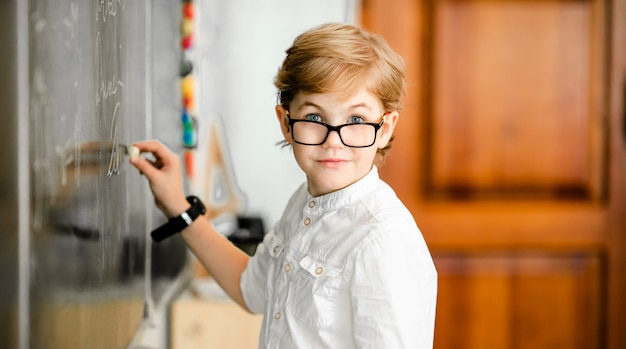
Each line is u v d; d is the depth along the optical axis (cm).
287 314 110
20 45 73
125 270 131
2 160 70
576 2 250
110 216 116
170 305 192
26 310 77
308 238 112
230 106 260
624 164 253
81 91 94
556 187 254
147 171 131
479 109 253
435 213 252
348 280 105
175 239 206
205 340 192
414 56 250
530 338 256
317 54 108
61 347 89
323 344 106
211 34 258
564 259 255
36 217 79
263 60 260
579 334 256
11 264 73
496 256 254
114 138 118
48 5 81
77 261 95
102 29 106
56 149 84
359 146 109
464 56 251
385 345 101
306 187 124
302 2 258
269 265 123
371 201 110
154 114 167
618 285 255
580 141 254
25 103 75
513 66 252
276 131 262
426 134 252
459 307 254
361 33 113
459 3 250
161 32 179
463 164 253
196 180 244
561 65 252
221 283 136
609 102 252
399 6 249
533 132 253
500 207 253
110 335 118
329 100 107
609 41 251
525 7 251
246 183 262
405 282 103
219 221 238
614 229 254
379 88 110
